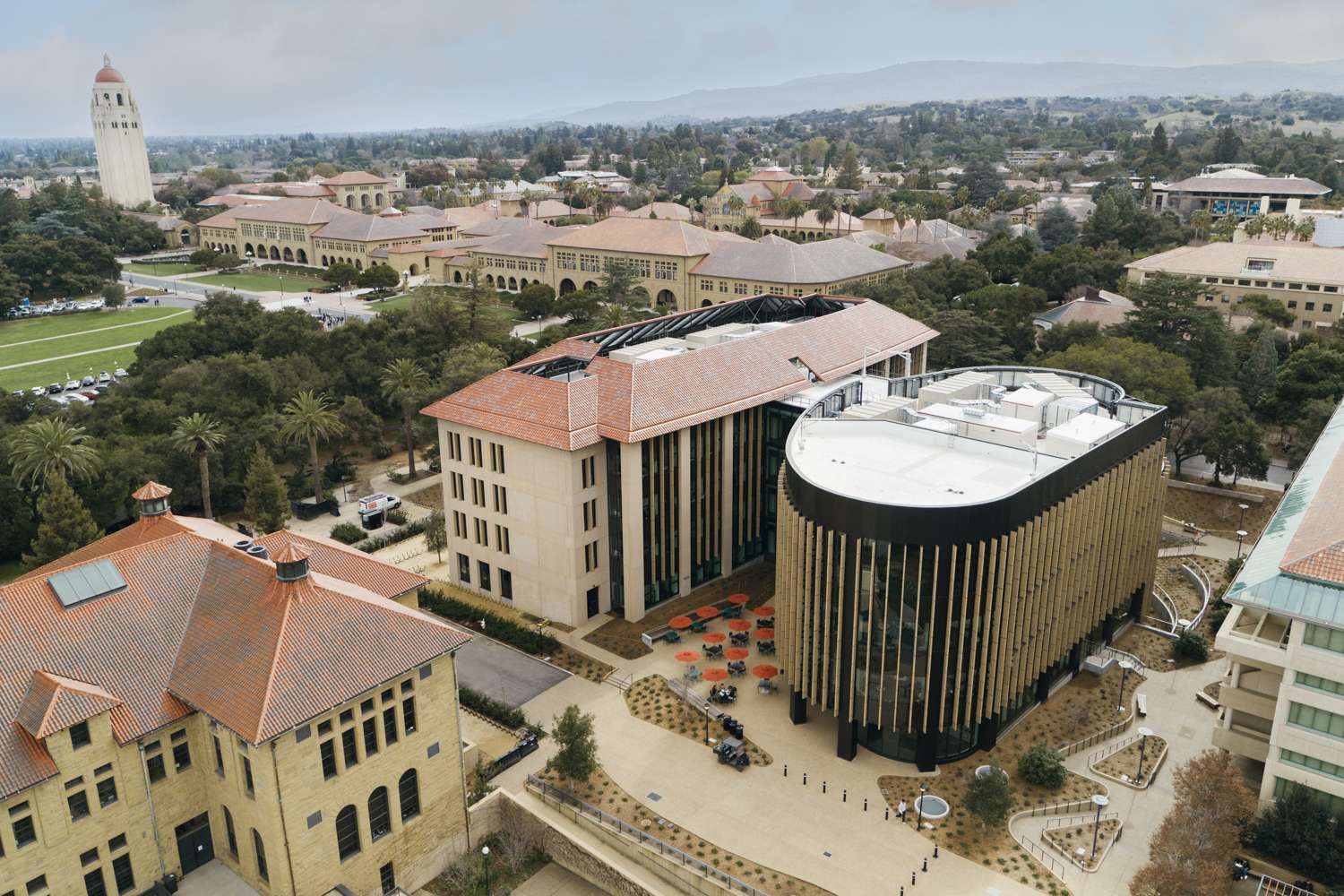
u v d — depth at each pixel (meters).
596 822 69.06
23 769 53.34
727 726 79.25
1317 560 62.34
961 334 169.88
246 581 64.19
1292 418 140.50
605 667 89.31
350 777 60.75
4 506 112.25
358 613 63.38
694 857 65.50
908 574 68.56
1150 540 93.88
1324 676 61.34
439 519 112.06
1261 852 63.69
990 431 87.44
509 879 68.06
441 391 138.62
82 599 61.00
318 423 124.81
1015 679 75.94
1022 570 72.19
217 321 173.00
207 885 61.50
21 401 137.88
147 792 59.28
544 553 96.19
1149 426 88.19
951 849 66.56
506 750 78.31
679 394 97.19
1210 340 156.62
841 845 66.88
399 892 65.25
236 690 57.91
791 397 106.50
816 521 72.56
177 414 136.25
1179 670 89.19
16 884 54.03
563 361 106.62
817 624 74.50
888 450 84.56
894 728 73.06
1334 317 189.62
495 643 94.12
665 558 98.81
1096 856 65.81
